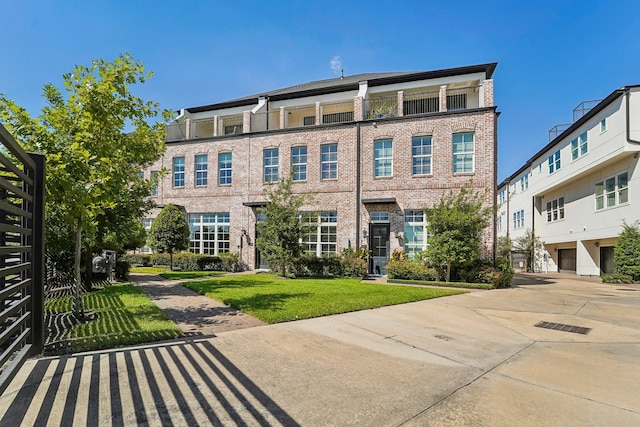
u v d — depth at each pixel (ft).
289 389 11.14
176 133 69.05
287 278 46.19
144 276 47.52
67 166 16.90
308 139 57.36
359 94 57.26
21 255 10.73
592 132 63.16
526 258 92.17
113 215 28.76
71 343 15.10
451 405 10.30
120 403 9.90
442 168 50.60
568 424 9.30
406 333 18.75
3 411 9.32
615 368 13.78
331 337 17.47
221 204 61.98
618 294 37.52
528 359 14.82
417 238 51.34
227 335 17.33
